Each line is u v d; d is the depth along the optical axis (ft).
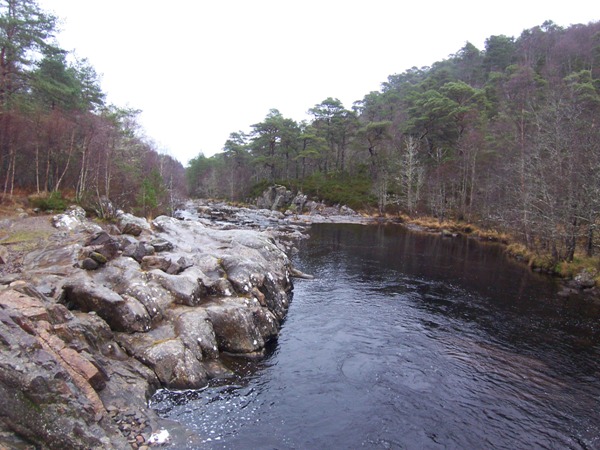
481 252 136.98
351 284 88.74
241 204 340.18
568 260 104.58
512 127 195.42
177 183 272.51
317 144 331.98
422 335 60.18
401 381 46.14
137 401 36.52
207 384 42.83
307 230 185.26
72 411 30.01
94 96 170.60
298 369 48.24
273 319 59.16
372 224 222.89
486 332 62.39
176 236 85.35
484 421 39.06
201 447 32.86
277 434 35.58
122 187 144.77
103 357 40.24
